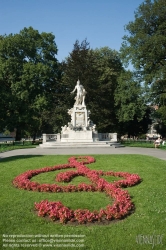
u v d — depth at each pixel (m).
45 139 34.12
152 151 24.80
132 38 38.22
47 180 11.29
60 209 6.98
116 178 11.62
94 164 15.17
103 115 46.28
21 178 10.88
